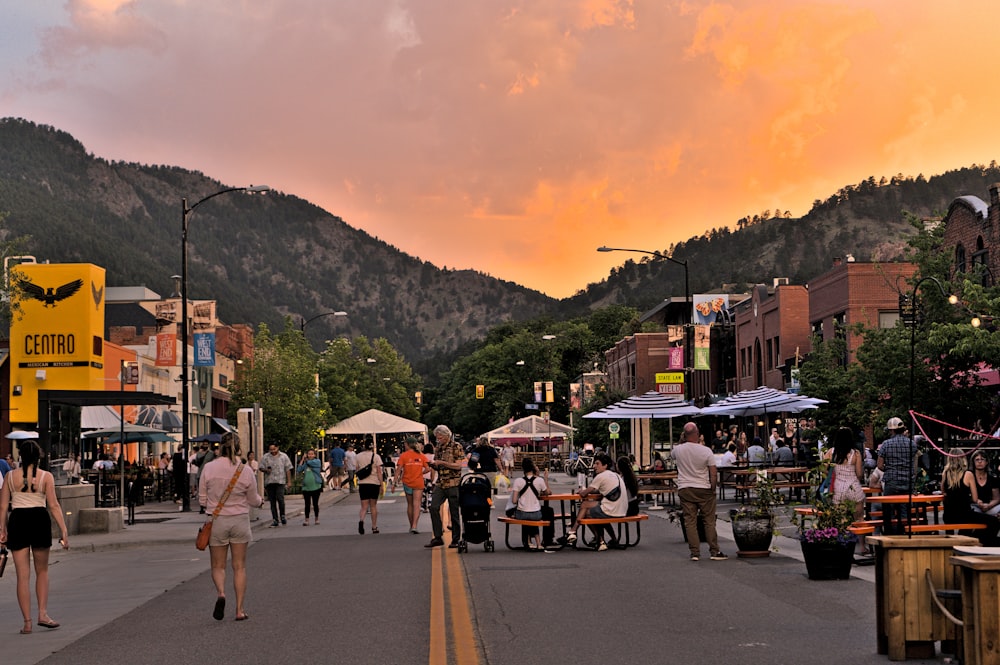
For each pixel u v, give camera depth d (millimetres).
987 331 26953
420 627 11391
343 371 98750
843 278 46188
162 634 11602
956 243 37125
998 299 27844
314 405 56062
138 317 90562
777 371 55281
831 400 33312
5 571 19203
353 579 15961
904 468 18062
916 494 17781
